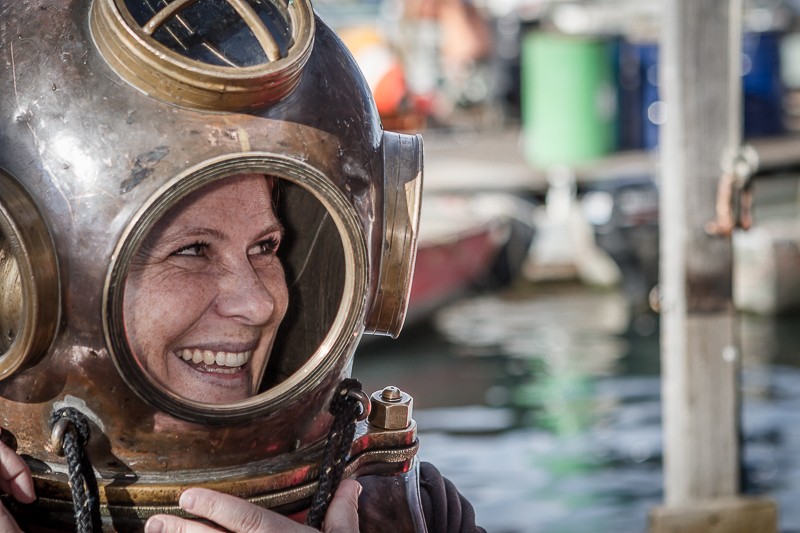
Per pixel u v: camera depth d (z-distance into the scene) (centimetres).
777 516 546
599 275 1165
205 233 143
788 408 823
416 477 171
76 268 134
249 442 147
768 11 1659
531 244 1158
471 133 1406
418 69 1495
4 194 132
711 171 531
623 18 1552
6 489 139
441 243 1045
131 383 138
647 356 991
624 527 646
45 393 140
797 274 1081
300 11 142
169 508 143
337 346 149
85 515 137
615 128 1217
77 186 134
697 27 524
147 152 134
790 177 1208
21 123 137
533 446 782
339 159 145
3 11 143
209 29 137
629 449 770
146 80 135
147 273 141
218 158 135
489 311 1117
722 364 542
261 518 140
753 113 1302
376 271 156
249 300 145
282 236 164
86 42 138
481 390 923
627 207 1137
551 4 1603
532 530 646
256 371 153
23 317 133
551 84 1199
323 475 151
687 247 533
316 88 146
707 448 545
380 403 168
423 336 1052
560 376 946
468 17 1495
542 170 1190
